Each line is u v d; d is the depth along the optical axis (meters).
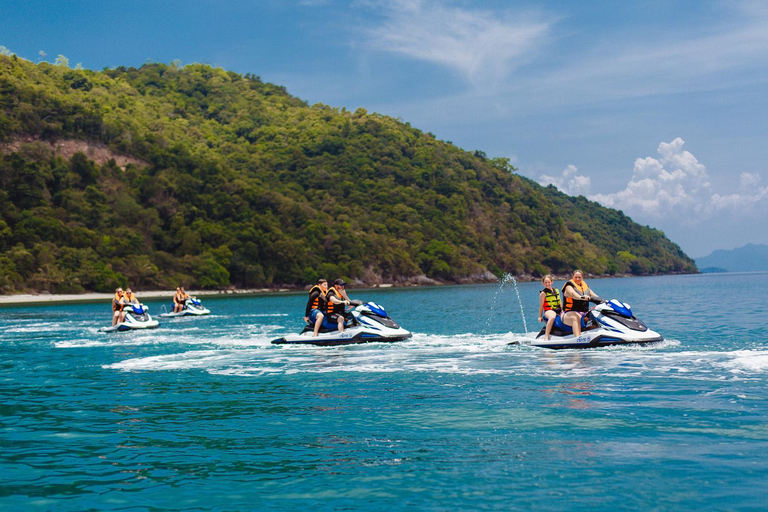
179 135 174.38
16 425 7.19
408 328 20.77
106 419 7.43
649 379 9.09
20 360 13.73
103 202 100.19
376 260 121.69
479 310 33.38
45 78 143.00
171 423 7.13
